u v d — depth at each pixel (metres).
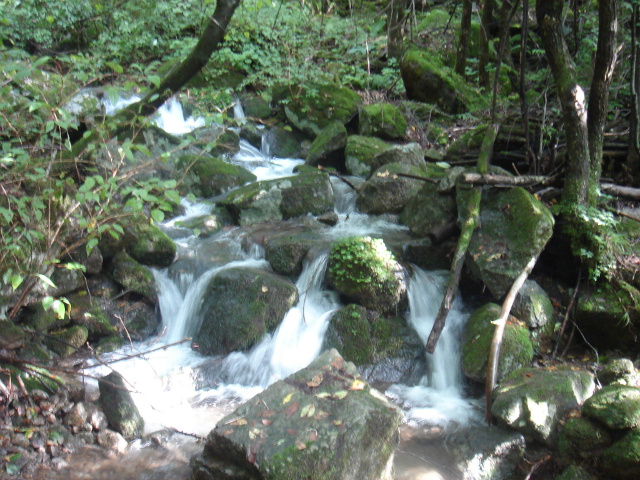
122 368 5.10
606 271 5.40
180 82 5.28
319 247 5.93
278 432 3.52
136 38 10.09
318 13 11.92
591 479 3.85
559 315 5.56
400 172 6.88
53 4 9.93
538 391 4.30
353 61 10.86
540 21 5.75
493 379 4.59
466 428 4.47
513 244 5.36
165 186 4.31
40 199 4.42
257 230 6.60
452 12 10.08
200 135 8.37
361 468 3.55
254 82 10.07
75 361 5.11
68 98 5.20
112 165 5.05
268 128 9.44
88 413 4.29
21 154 4.46
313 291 5.72
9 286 4.73
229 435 3.52
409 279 5.65
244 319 5.38
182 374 5.07
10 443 3.95
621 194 6.05
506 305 5.02
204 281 5.80
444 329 5.43
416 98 9.73
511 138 7.16
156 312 5.79
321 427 3.52
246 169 7.93
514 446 4.16
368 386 3.94
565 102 5.52
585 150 5.61
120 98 8.60
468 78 10.20
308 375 3.96
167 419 4.55
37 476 3.81
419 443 4.32
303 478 3.33
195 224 6.61
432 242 5.99
